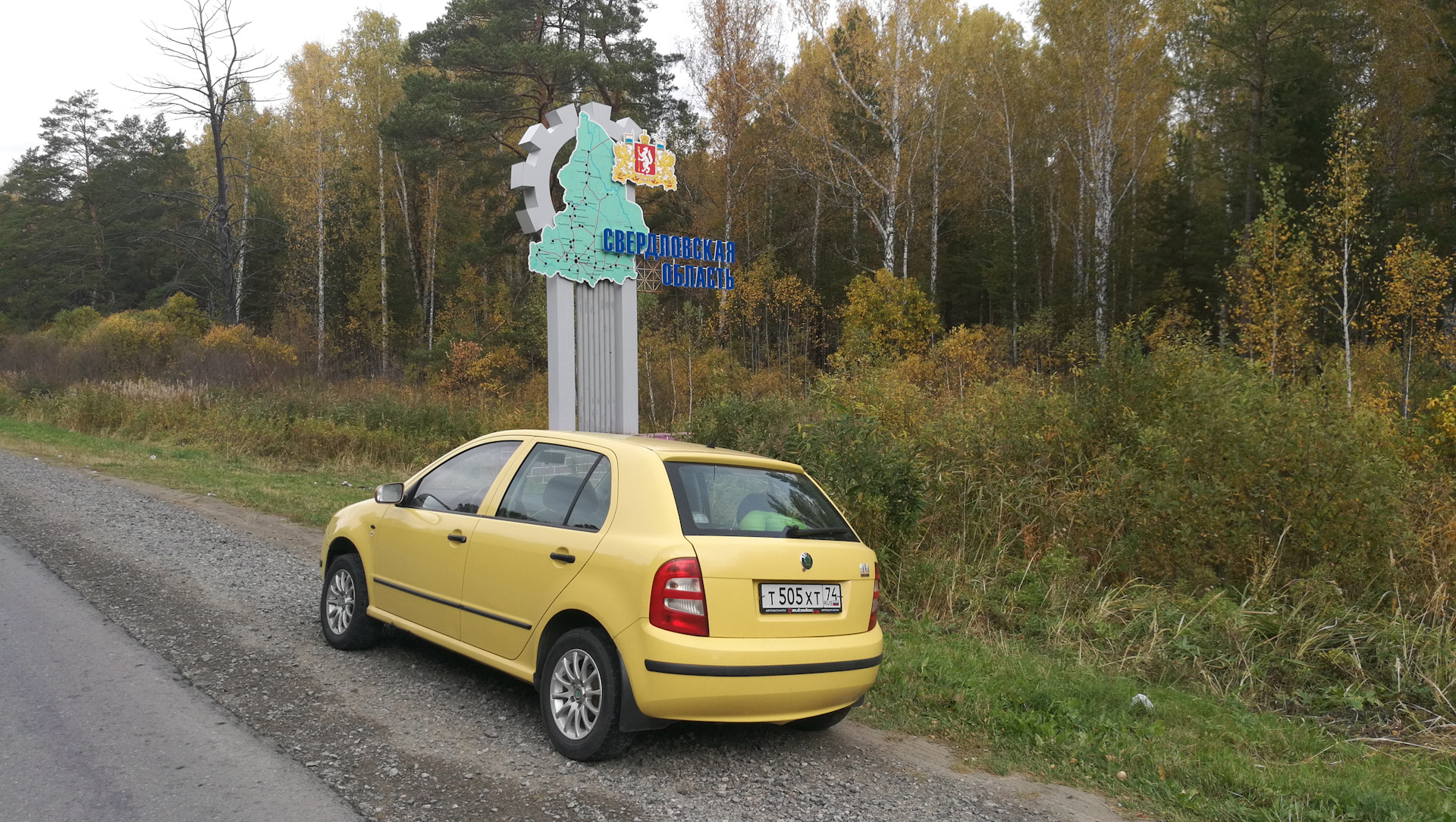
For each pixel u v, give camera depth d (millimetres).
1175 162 39062
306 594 7598
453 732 4637
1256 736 5562
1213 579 7801
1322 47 32406
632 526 4355
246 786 3854
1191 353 10188
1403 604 7332
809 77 36625
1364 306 23328
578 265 13430
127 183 66312
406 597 5500
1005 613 7766
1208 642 7047
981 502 9406
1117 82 30859
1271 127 30781
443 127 34344
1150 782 4672
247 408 21656
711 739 4852
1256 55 30875
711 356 30250
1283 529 7840
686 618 4102
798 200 42031
